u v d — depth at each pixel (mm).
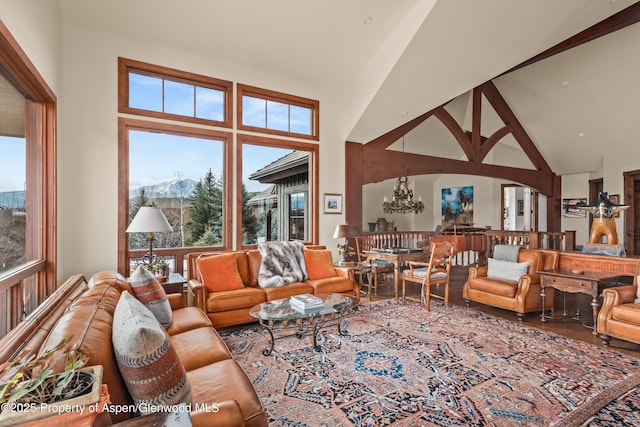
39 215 2896
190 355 1857
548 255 4039
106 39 3801
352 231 5148
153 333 1120
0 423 729
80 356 975
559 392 2152
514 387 2215
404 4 3873
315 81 5281
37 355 1047
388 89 4746
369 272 4785
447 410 1958
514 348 2859
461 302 4547
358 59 4836
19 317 2318
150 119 4070
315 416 1902
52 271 2961
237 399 1396
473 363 2568
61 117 3439
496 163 10094
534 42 4473
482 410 1957
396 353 2756
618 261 3586
